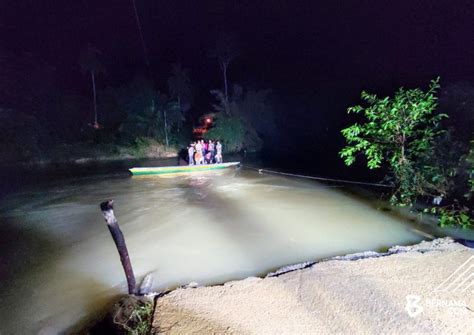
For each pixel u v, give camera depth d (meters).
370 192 12.39
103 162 27.41
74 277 6.54
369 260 5.44
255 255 7.03
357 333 3.73
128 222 9.80
